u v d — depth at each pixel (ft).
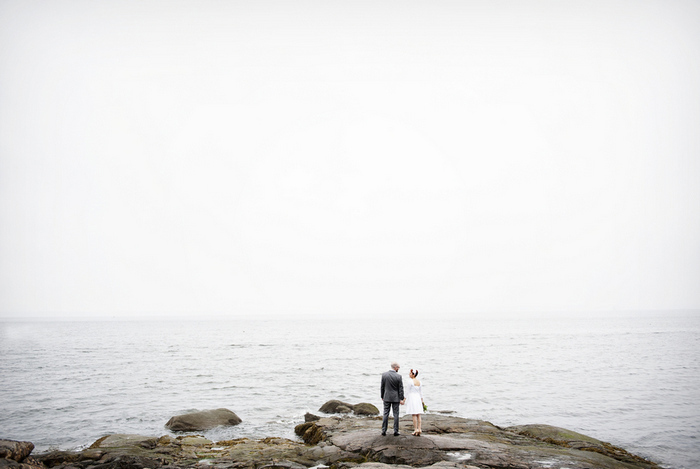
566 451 46.01
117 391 98.27
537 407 82.33
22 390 99.19
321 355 184.44
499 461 39.50
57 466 39.83
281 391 99.09
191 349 214.90
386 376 46.39
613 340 257.75
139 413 77.10
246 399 89.92
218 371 131.64
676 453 55.57
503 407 82.48
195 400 88.74
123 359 165.27
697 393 95.66
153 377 119.03
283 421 71.05
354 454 41.65
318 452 43.39
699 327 402.72
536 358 167.22
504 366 143.02
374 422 57.62
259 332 409.69
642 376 119.44
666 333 317.22
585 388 102.06
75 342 262.47
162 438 52.95
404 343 257.55
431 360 163.02
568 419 73.51
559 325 524.93
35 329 469.16
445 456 40.24
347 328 511.81
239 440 54.70
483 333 368.07
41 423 70.18
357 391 99.35
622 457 48.39
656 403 85.71
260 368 139.54
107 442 49.52
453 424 57.16
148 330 452.76
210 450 48.08
